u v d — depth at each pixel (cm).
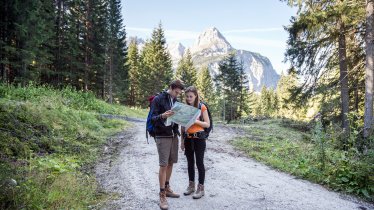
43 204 452
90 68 3694
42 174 556
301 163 798
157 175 696
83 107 1997
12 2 1906
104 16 3944
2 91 1491
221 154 998
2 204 414
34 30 2097
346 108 1502
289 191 613
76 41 3328
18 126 812
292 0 1498
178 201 535
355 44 1480
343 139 865
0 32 2053
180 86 521
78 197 511
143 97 5706
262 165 865
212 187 625
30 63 2212
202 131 549
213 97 7262
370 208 537
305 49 1521
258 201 547
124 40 4759
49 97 1623
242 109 5719
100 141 1059
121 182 635
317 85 1584
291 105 1727
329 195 595
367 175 620
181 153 975
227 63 5666
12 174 493
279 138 1587
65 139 920
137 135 1307
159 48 5678
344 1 1279
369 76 1223
